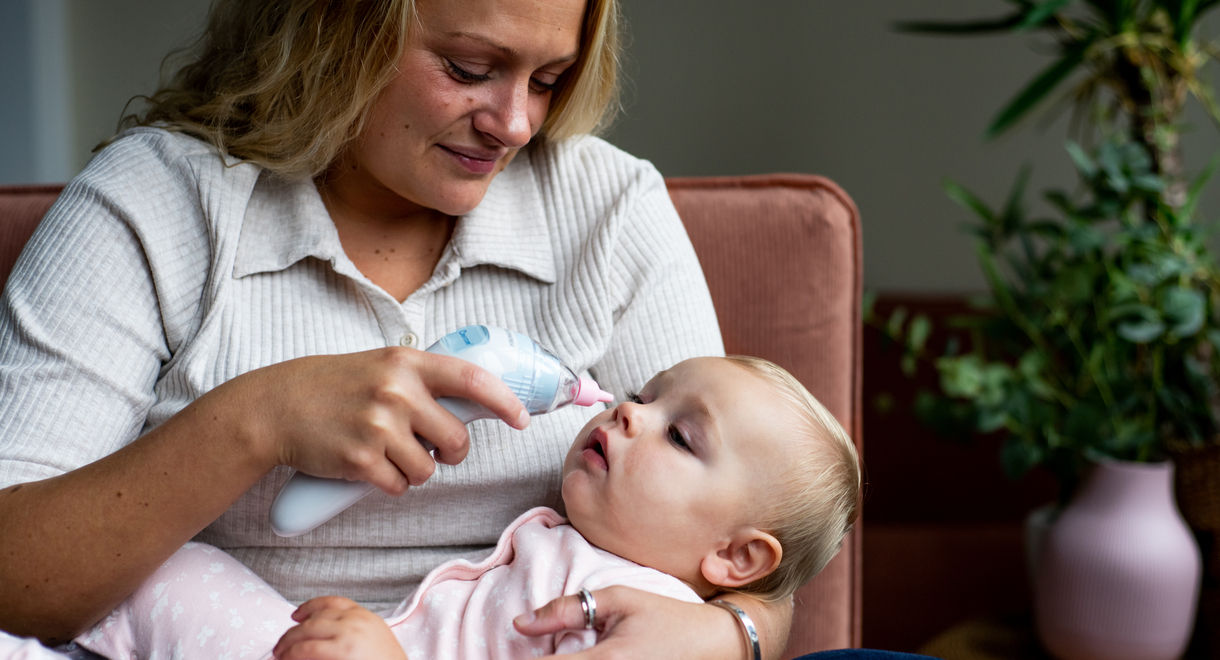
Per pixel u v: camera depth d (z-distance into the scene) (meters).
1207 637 1.78
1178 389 1.79
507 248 1.10
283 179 1.05
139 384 0.97
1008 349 1.88
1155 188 1.66
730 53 2.41
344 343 1.01
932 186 2.42
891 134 2.41
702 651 0.84
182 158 1.03
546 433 1.05
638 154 2.46
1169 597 1.61
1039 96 1.77
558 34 0.95
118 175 1.01
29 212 1.28
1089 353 1.78
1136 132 1.81
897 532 2.36
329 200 1.08
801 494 1.00
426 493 1.00
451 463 0.85
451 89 0.95
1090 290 1.69
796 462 1.00
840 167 2.44
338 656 0.75
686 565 1.00
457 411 0.85
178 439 0.83
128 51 2.37
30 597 0.84
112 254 0.97
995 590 2.25
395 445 0.81
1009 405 1.71
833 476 1.03
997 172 2.40
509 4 0.91
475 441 1.01
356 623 0.77
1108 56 1.89
